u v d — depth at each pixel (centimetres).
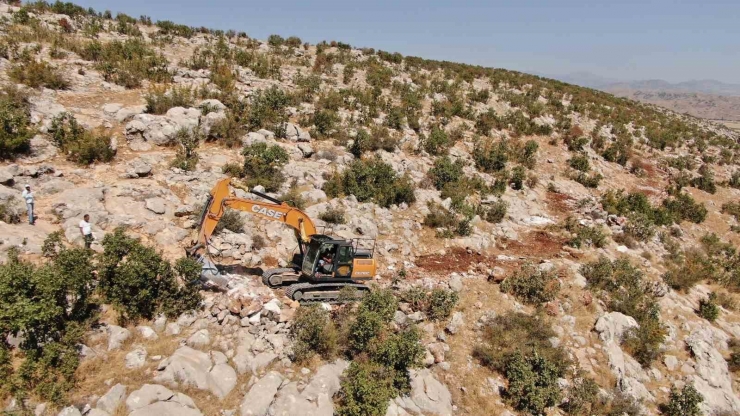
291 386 1093
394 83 3766
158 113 2284
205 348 1137
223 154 2158
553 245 2211
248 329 1217
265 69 3281
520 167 2886
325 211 1927
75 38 3048
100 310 1160
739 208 3306
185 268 1230
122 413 924
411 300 1537
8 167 1582
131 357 1051
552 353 1453
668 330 1761
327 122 2639
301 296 1412
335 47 4731
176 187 1802
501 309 1627
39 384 927
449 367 1347
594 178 3183
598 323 1634
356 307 1409
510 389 1318
